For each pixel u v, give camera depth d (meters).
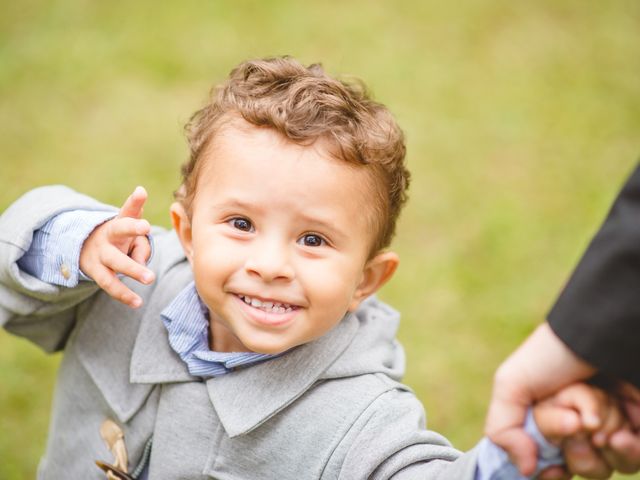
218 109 1.39
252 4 4.79
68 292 1.41
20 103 3.85
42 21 4.40
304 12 4.77
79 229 1.36
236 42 4.43
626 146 3.94
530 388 0.89
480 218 3.44
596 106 4.20
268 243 1.24
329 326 1.28
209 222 1.29
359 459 1.27
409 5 4.95
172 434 1.39
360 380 1.35
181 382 1.41
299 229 1.25
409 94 4.19
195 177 1.36
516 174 3.71
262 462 1.34
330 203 1.25
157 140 3.72
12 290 1.44
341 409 1.31
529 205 3.52
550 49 4.62
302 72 1.48
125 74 4.12
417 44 4.59
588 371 0.87
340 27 4.67
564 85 4.35
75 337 1.53
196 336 1.40
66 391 1.55
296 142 1.26
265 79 1.44
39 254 1.39
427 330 2.92
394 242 3.28
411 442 1.25
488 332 2.93
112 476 1.44
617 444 0.87
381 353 1.44
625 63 4.54
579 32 4.77
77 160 3.55
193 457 1.37
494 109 4.13
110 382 1.47
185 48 4.34
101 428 1.50
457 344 2.88
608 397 0.88
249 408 1.34
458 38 4.66
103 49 4.26
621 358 0.83
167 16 4.57
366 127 1.34
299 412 1.33
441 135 3.91
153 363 1.42
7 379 2.60
